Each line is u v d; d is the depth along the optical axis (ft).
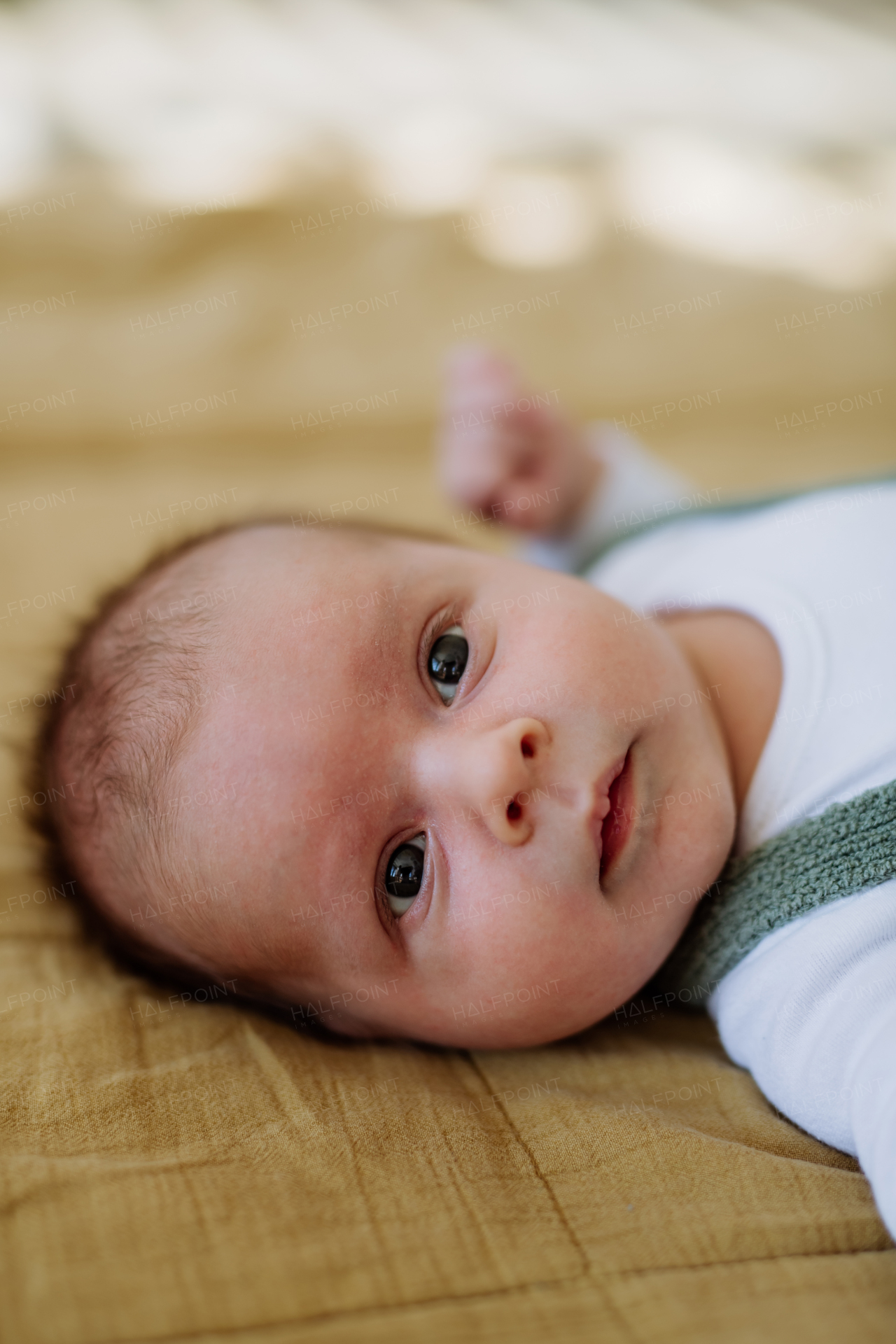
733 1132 2.74
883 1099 2.54
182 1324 2.08
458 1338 2.08
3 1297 2.12
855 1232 2.36
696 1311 2.15
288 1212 2.33
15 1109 2.61
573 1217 2.38
